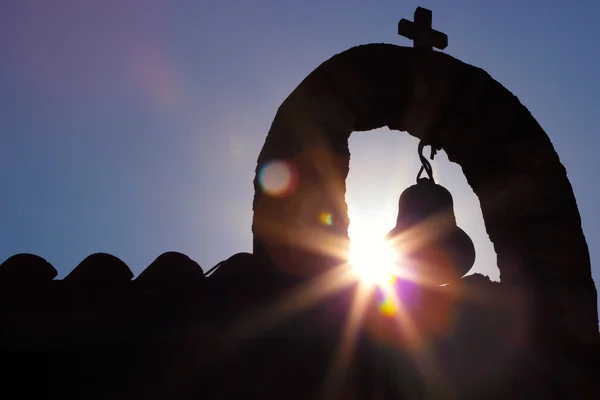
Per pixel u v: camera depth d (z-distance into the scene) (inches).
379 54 279.6
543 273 272.2
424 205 262.7
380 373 222.7
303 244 251.6
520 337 242.1
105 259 227.0
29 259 222.1
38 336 200.5
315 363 218.8
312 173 259.6
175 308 213.5
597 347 246.2
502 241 285.9
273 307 219.3
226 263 229.0
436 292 244.1
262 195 257.1
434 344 230.8
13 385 201.5
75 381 205.2
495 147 284.8
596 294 275.6
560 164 286.0
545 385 237.0
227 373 212.8
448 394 226.2
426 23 300.5
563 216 280.1
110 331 206.1
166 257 231.0
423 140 290.7
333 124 270.2
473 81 286.0
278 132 264.5
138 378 208.4
